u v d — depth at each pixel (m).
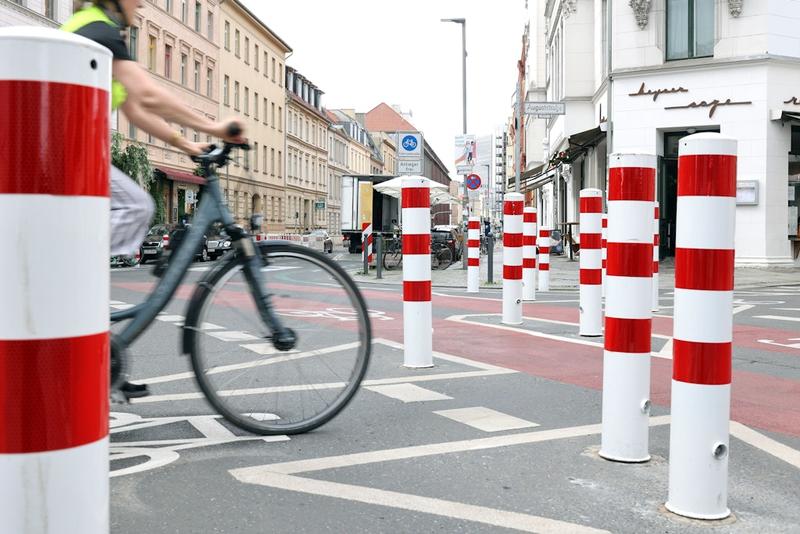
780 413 4.72
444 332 8.39
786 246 22.92
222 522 2.73
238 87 58.12
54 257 1.29
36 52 1.28
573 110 32.19
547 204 49.56
